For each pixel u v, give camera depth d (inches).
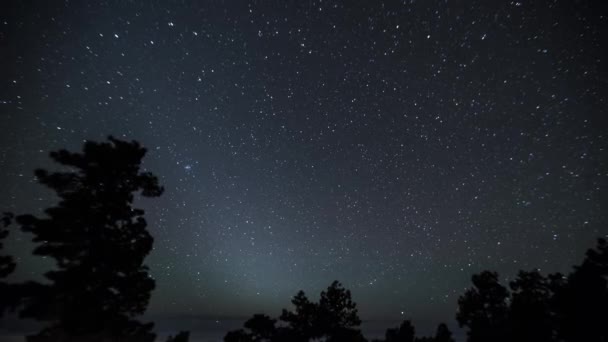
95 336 389.4
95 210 401.1
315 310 698.8
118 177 422.3
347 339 653.9
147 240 421.7
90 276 380.5
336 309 706.2
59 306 373.4
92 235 400.2
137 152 428.5
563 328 599.8
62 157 403.2
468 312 750.5
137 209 431.5
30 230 383.9
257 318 664.4
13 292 359.6
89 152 407.5
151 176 440.8
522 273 727.7
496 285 745.6
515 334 636.1
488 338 677.9
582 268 608.4
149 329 427.2
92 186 412.5
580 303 582.6
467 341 718.5
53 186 402.9
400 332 813.2
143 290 414.9
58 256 392.2
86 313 368.8
